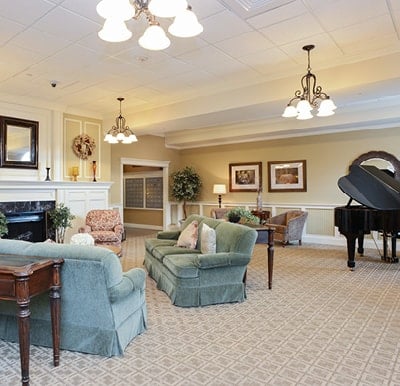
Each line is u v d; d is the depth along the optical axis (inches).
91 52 160.2
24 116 244.5
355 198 212.8
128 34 89.7
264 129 306.8
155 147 379.6
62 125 266.7
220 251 161.2
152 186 442.0
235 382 86.7
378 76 156.3
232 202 368.2
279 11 121.9
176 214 408.5
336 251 271.6
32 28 136.1
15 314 109.4
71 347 102.3
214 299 145.9
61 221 245.6
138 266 221.3
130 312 109.0
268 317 131.9
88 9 121.5
